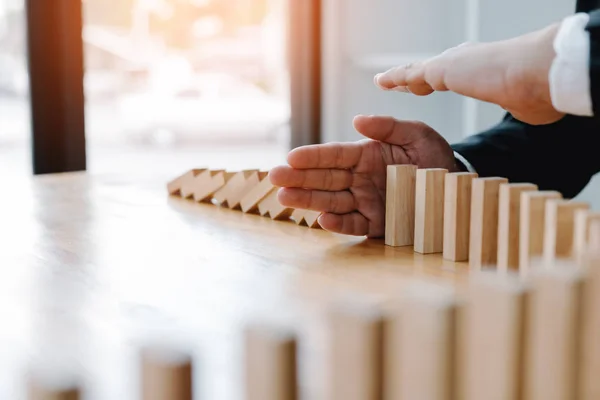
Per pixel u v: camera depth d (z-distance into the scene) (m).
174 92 2.32
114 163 2.22
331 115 2.05
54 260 0.60
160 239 0.69
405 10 1.97
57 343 0.39
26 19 1.53
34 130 1.56
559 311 0.30
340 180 0.66
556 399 0.30
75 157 1.60
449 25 1.86
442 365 0.28
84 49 1.58
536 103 0.51
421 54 1.94
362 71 2.05
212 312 0.45
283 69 2.13
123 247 0.65
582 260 0.32
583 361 0.30
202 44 2.22
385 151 0.67
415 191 0.64
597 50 0.46
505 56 0.51
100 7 2.08
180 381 0.23
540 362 0.30
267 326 0.26
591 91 0.46
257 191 0.83
